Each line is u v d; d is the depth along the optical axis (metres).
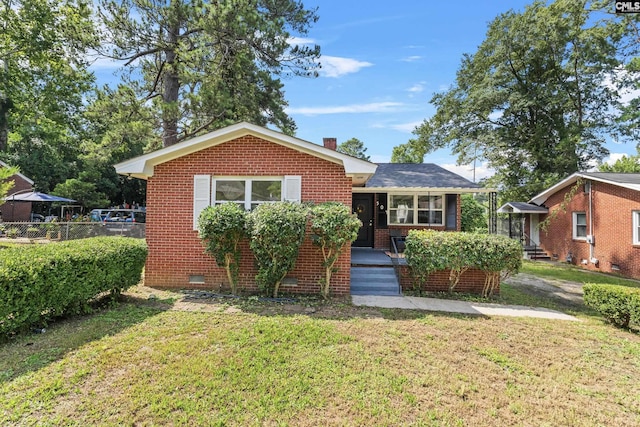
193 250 8.27
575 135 21.20
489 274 8.39
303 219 7.21
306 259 8.07
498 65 22.91
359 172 7.74
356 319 6.05
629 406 3.55
